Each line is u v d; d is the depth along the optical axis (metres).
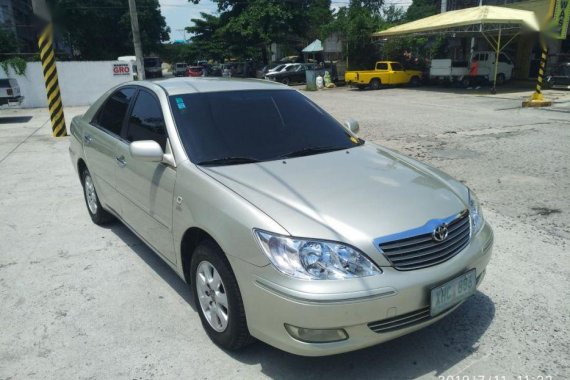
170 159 3.30
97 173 4.66
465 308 3.41
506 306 3.42
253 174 3.06
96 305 3.54
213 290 2.93
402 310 2.49
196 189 2.98
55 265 4.23
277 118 3.83
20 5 46.53
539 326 3.18
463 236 2.87
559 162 7.60
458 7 29.03
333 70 31.80
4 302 3.61
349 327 2.41
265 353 2.95
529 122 11.98
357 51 30.84
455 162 7.79
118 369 2.83
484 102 17.39
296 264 2.42
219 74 45.00
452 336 3.09
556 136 9.89
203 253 2.93
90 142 4.73
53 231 5.05
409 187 3.02
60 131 11.42
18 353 2.99
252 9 36.31
